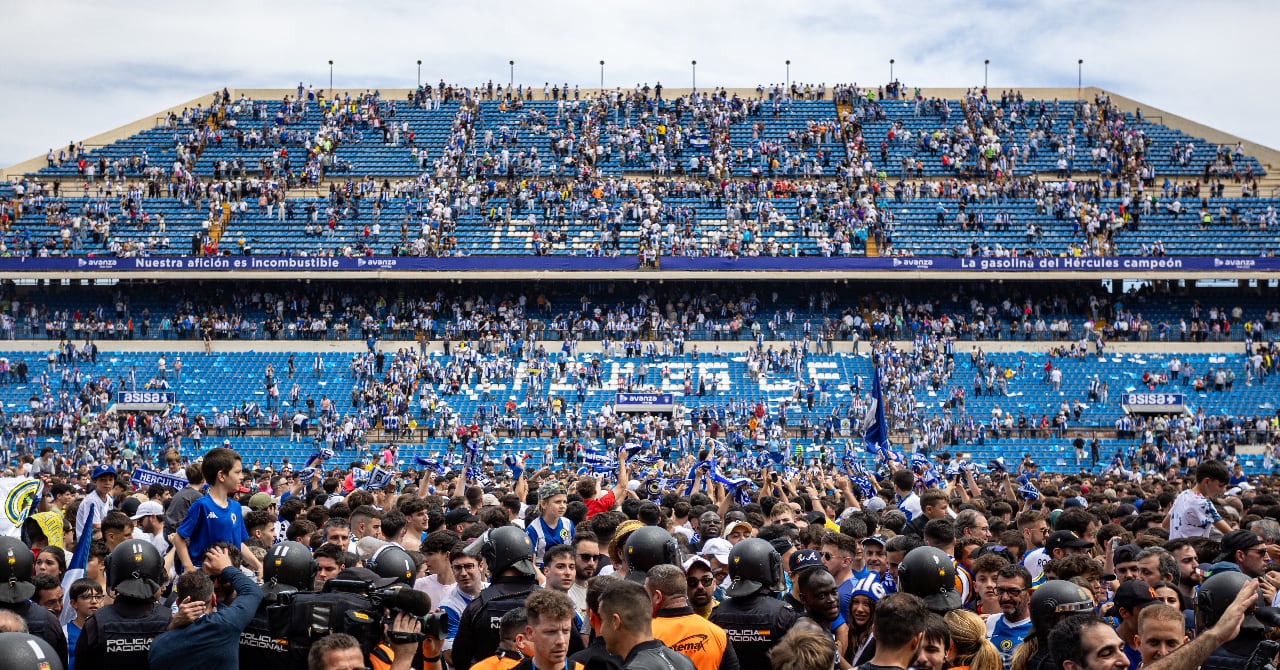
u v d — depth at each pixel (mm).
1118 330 64000
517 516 18094
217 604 10234
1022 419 57688
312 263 65500
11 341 63812
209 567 10203
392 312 66000
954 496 25578
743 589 10727
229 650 9711
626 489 22750
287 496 23984
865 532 14555
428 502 16281
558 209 69938
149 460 55156
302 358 63156
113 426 56688
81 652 10438
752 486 27469
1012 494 25766
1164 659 8523
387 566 10891
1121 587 10289
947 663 9688
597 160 75688
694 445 55062
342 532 14453
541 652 8828
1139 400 59031
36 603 12000
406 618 9367
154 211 71000
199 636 9633
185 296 68125
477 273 65562
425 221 69312
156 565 10703
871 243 68188
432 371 61094
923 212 70375
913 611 8555
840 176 73250
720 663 9852
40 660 8133
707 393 60250
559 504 15633
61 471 46875
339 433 56500
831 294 67438
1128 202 70625
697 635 9797
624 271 65438
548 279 66250
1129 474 43188
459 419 58594
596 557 12344
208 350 63719
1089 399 59969
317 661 8625
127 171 75375
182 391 60844
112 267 65500
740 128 79375
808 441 56812
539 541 15594
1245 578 9938
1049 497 21453
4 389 60531
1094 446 55438
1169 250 67438
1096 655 8320
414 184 72688
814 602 10734
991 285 68250
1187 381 61094
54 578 12750
